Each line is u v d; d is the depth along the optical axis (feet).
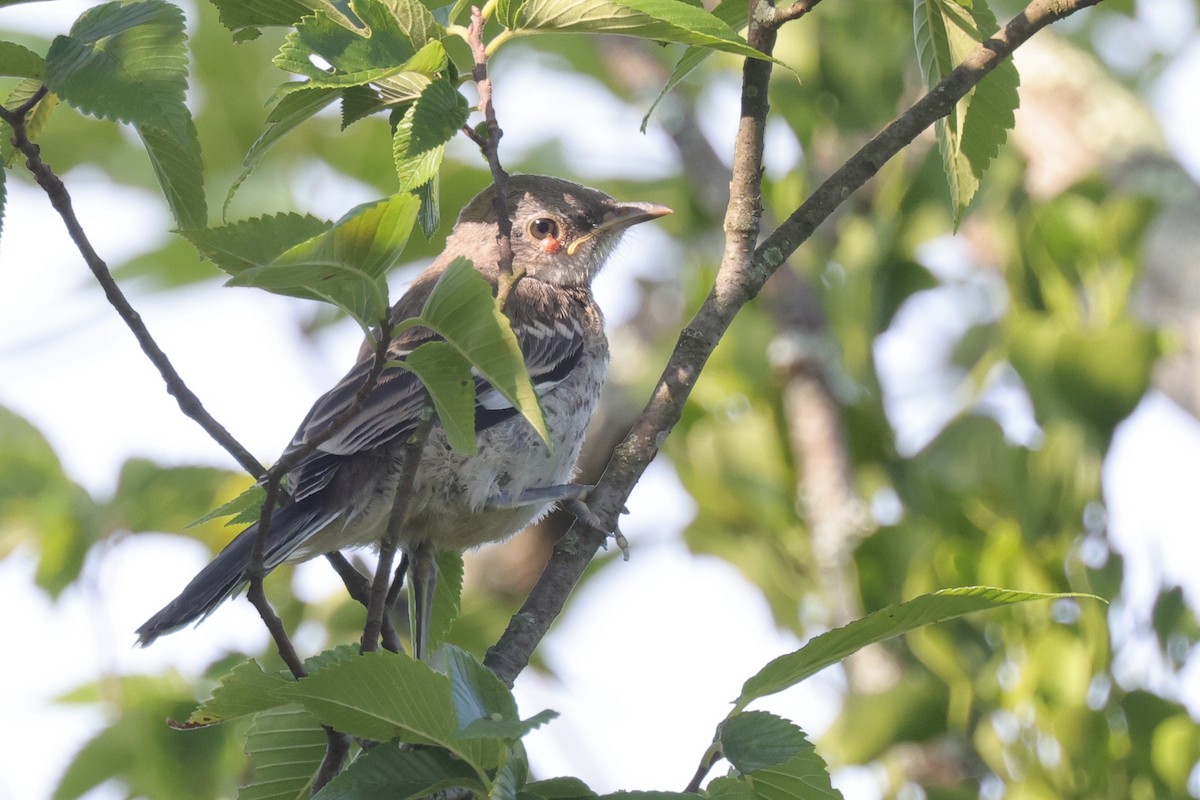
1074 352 28.76
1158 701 26.40
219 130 43.52
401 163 18.66
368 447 27.20
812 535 31.50
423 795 16.84
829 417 31.81
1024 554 27.99
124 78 17.21
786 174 35.22
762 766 17.17
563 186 34.81
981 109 22.97
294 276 16.30
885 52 34.94
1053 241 30.58
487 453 27.91
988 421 30.42
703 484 32.78
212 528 33.53
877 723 27.99
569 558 22.27
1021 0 50.34
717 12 24.29
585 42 48.03
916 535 29.55
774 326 32.99
